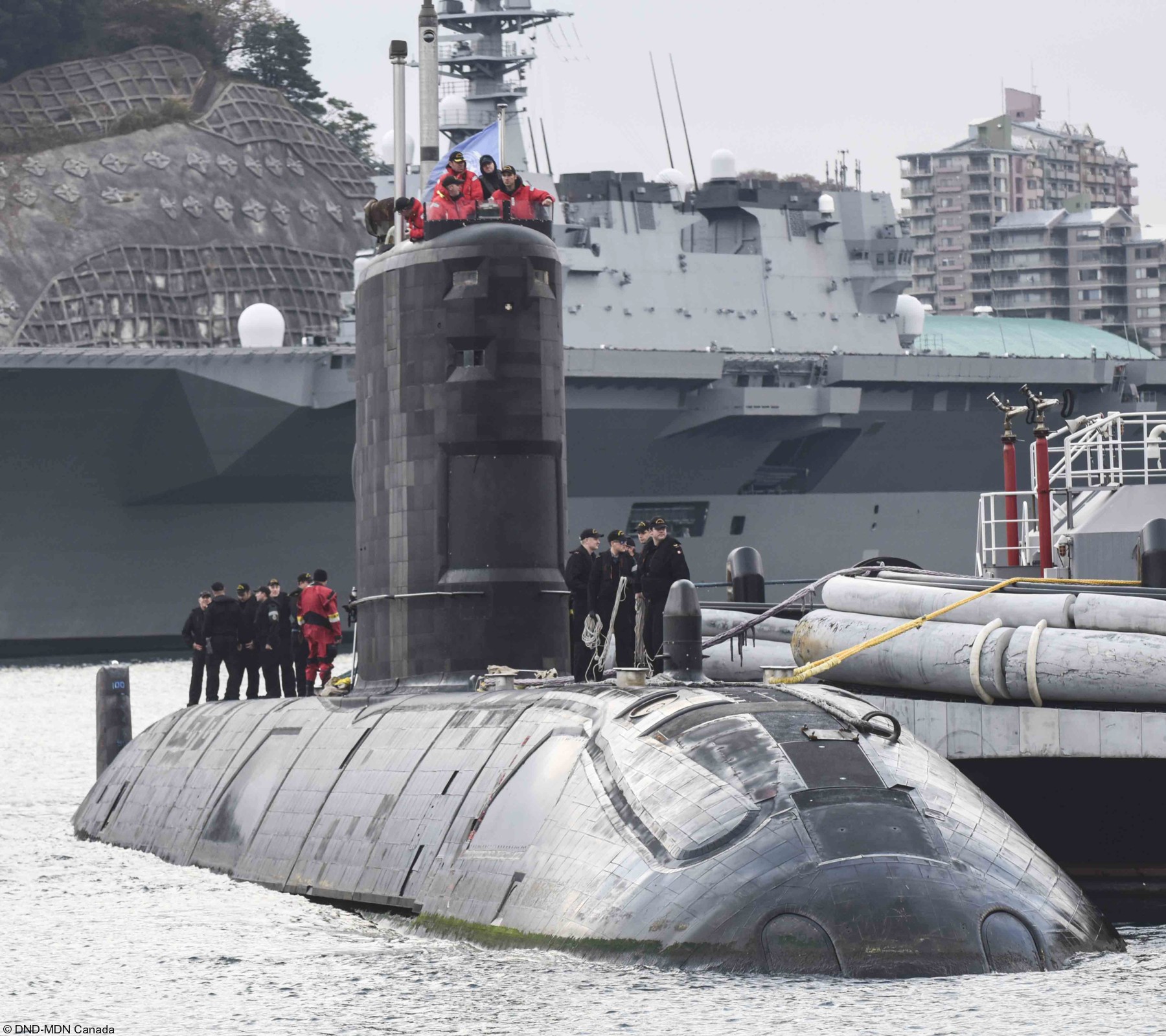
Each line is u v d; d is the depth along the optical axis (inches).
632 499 6707.7
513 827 1197.1
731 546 7007.9
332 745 1562.5
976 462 7239.2
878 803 1071.0
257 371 5772.6
